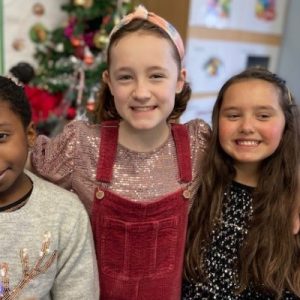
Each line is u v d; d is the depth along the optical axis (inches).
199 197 36.9
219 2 101.0
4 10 92.9
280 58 127.5
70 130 32.9
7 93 25.5
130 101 30.0
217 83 110.3
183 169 34.6
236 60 114.1
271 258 36.3
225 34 106.5
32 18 98.2
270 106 34.1
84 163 32.6
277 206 37.0
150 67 29.3
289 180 37.5
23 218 26.3
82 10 84.6
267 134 34.3
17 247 26.0
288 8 123.0
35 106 83.1
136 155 33.2
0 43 94.3
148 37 29.5
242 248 36.7
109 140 33.1
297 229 37.7
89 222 30.2
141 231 32.6
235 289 36.7
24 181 27.8
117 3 83.9
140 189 32.9
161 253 33.8
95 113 36.3
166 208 33.4
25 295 26.4
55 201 28.0
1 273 25.6
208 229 37.0
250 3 111.0
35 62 100.3
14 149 25.3
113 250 32.8
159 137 33.8
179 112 36.7
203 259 37.1
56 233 27.4
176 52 31.4
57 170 32.6
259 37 118.3
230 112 35.0
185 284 38.3
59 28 95.0
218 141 36.6
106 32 83.4
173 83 31.0
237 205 37.3
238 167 37.6
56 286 29.1
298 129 37.3
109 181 32.5
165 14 80.1
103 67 83.7
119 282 33.2
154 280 33.9
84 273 29.2
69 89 88.0
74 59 87.4
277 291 36.4
